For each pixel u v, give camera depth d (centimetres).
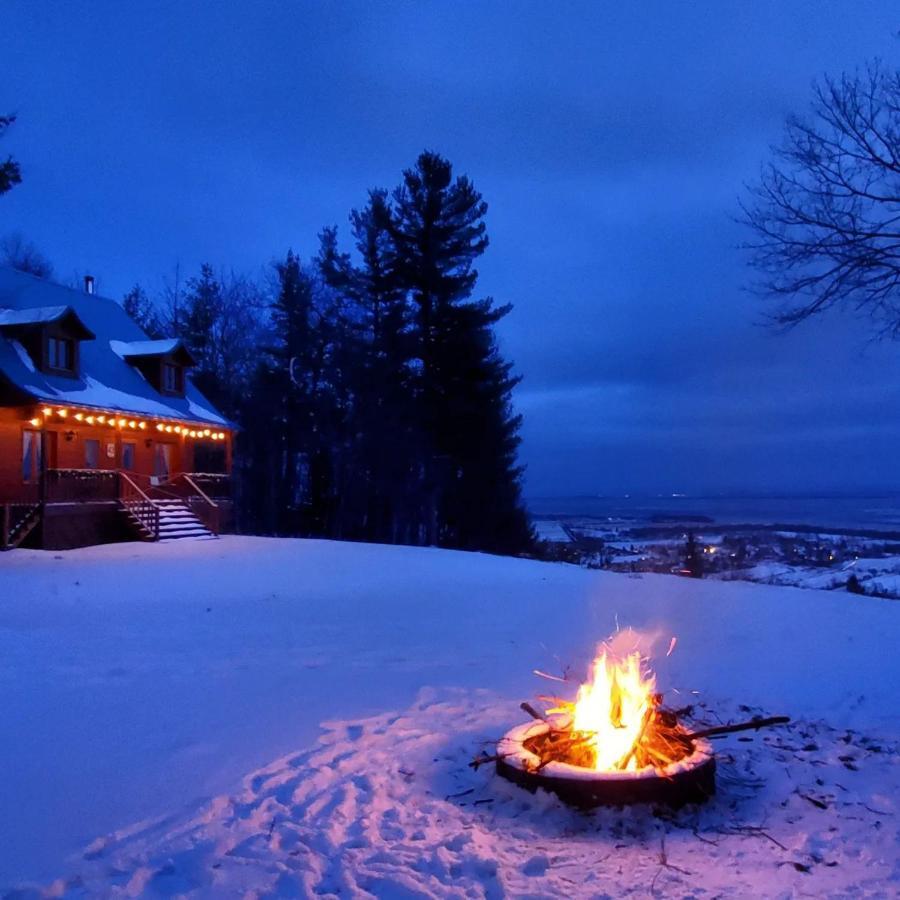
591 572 2289
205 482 3438
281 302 5047
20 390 2428
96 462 2922
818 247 1402
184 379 3428
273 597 1590
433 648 1121
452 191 4372
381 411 4434
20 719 742
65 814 535
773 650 1145
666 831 530
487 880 457
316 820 530
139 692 844
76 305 3300
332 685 893
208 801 554
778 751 689
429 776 622
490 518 4425
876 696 888
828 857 491
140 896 426
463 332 4328
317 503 4944
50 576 1833
